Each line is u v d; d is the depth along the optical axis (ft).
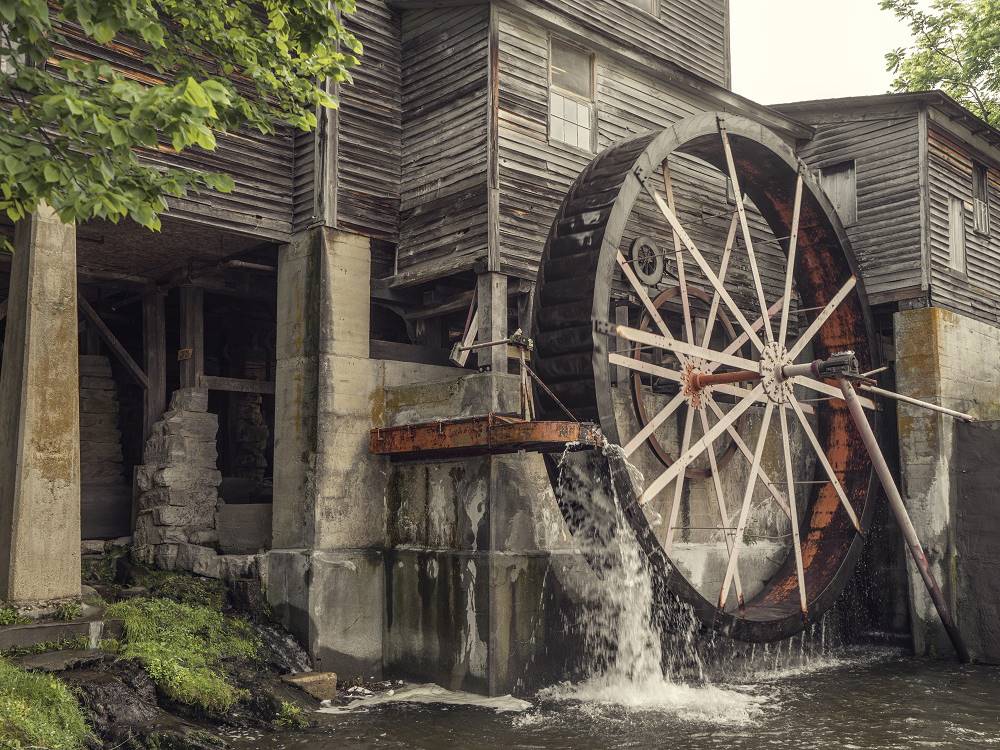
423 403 29.68
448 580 27.73
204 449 32.60
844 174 43.06
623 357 28.91
